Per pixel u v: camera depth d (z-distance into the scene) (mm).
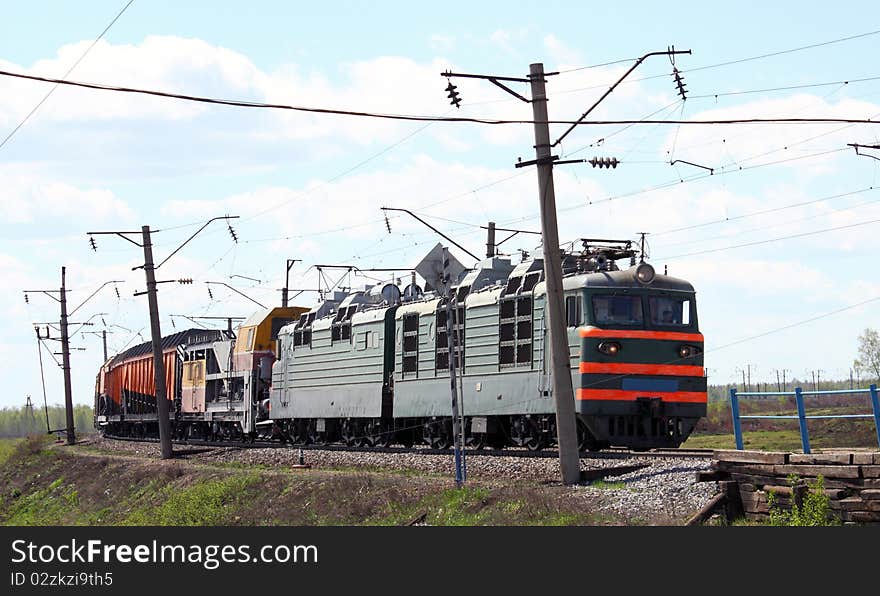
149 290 48906
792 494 18344
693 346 29297
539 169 25125
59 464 57188
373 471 31797
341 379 42719
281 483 30656
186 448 50344
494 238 47969
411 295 40156
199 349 59719
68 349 76188
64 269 76312
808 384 108438
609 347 28266
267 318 51719
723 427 67500
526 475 26453
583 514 20031
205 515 30266
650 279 29016
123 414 73875
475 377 33406
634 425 28609
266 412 50938
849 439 42344
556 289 25125
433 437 36906
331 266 52031
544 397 29922
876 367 102438
